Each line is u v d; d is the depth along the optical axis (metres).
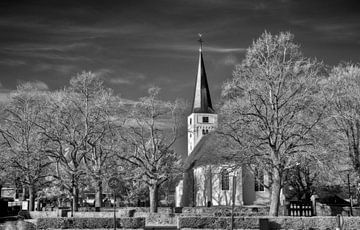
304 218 43.66
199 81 124.38
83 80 66.56
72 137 64.06
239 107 52.59
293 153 51.66
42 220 44.16
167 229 46.34
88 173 64.19
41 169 65.19
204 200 87.94
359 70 61.53
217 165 65.12
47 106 65.38
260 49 53.72
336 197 69.81
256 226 43.75
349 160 58.94
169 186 106.19
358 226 42.84
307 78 52.72
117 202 84.00
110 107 67.06
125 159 65.06
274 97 52.47
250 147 52.50
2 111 66.06
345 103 59.31
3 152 63.34
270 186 62.03
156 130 66.94
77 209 63.22
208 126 121.88
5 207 57.88
